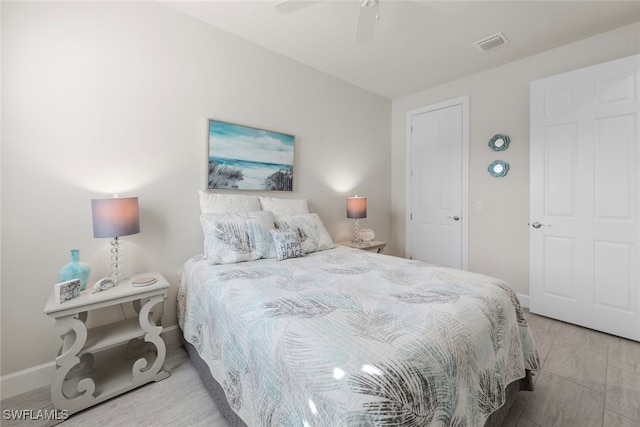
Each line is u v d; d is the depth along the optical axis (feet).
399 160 12.87
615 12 6.79
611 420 4.44
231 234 6.56
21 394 5.17
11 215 5.11
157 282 5.69
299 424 2.63
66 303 4.58
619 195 7.07
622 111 6.97
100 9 5.92
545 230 8.32
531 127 8.49
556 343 6.88
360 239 10.80
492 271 10.00
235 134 7.93
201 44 7.32
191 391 5.21
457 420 2.98
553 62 8.51
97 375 5.47
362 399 2.29
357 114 11.53
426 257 11.92
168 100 6.84
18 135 5.13
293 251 7.01
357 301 4.04
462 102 10.64
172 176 6.96
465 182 10.61
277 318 3.53
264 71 8.57
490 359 3.71
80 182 5.75
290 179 9.25
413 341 2.99
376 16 5.78
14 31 5.07
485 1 6.41
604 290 7.35
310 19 7.21
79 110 5.72
